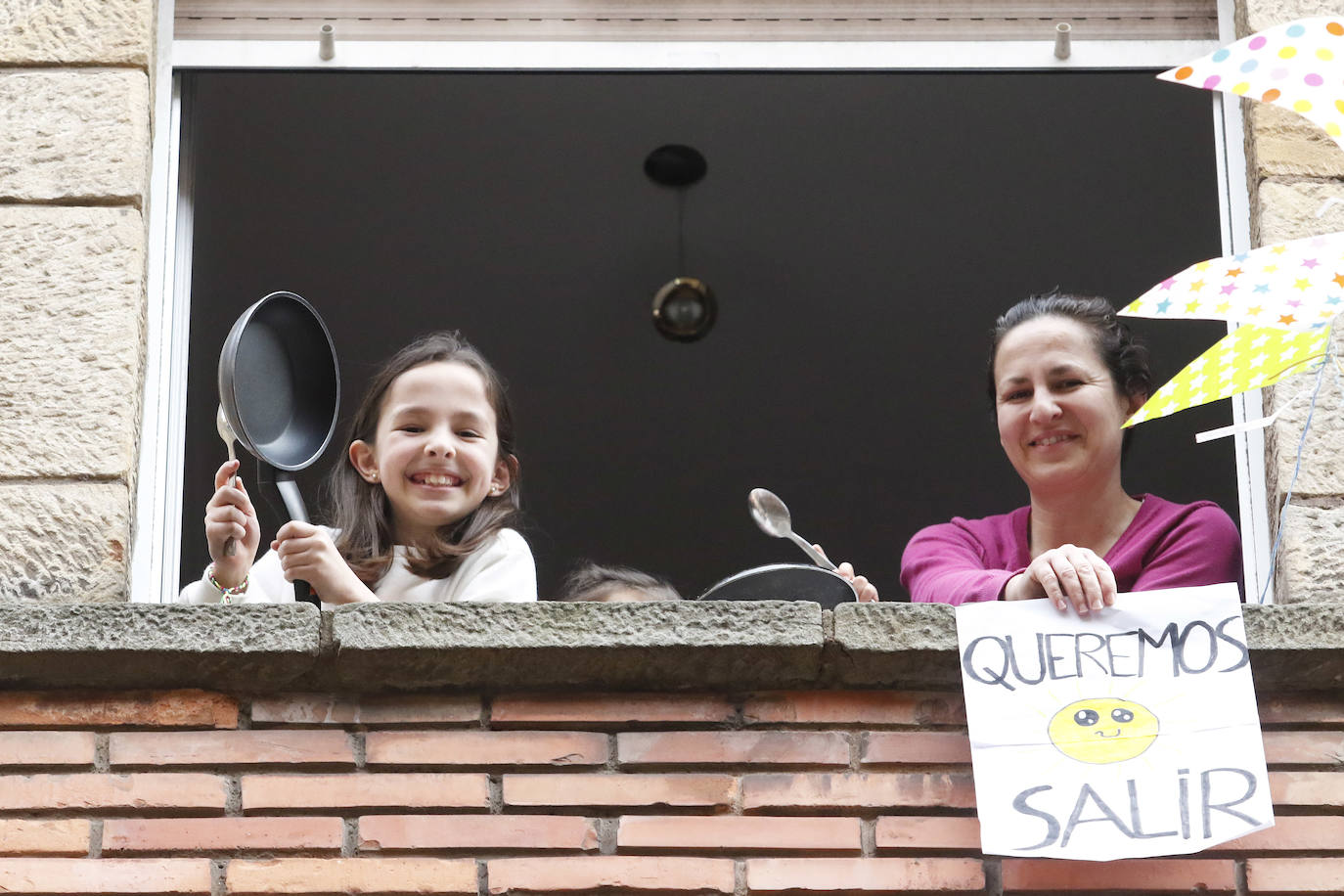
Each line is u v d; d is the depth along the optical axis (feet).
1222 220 17.12
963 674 13.67
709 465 38.42
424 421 16.53
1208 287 13.83
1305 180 16.69
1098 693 13.58
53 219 16.37
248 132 31.86
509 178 34.27
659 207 35.37
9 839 13.71
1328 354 16.01
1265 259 13.83
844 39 17.81
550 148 33.71
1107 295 35.17
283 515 24.68
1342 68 13.89
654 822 13.76
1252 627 13.80
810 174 34.32
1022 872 13.53
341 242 34.68
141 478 16.14
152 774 13.89
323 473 25.21
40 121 16.66
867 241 35.81
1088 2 17.90
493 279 36.29
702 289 36.78
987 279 36.04
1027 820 13.16
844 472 38.17
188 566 24.21
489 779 13.91
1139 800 13.19
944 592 15.34
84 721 14.03
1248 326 14.25
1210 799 13.16
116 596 15.42
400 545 16.37
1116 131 31.86
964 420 37.63
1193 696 13.53
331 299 35.68
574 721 14.06
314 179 33.19
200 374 24.27
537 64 17.75
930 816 13.82
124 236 16.37
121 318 16.12
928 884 13.57
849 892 13.60
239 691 14.11
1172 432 30.22
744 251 36.63
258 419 15.14
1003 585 14.70
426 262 35.60
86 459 15.69
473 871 13.61
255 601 15.46
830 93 32.09
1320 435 15.87
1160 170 32.60
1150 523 16.22
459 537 16.33
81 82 16.81
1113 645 13.76
